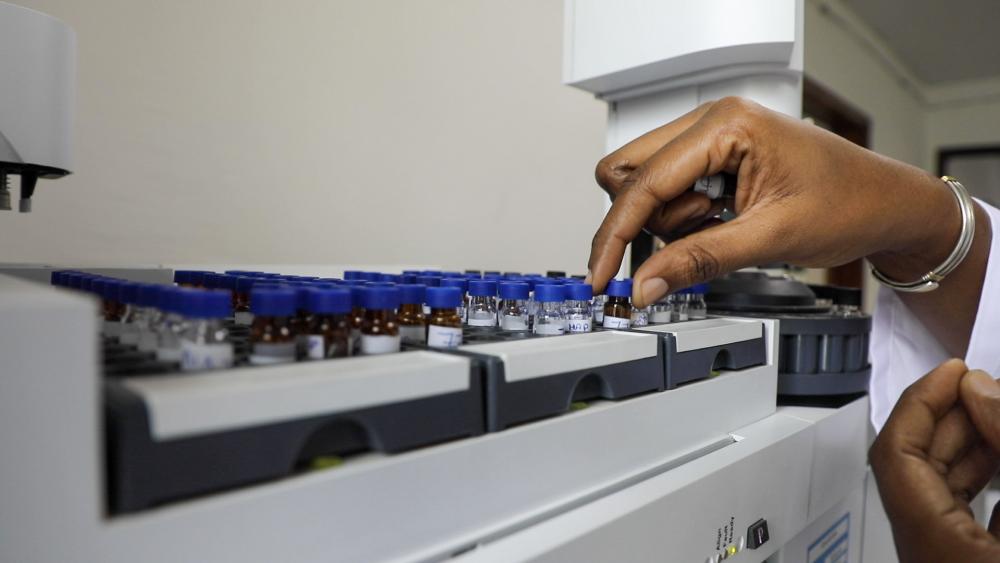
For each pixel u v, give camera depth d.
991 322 0.62
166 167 1.06
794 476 0.55
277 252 1.22
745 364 0.58
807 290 0.77
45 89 0.52
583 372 0.41
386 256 1.43
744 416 0.57
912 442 0.47
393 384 0.30
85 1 0.94
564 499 0.39
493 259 1.70
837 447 0.64
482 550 0.30
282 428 0.26
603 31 0.79
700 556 0.42
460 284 0.51
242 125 1.15
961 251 0.60
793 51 0.71
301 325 0.35
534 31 1.77
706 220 0.60
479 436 0.34
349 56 1.32
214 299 0.29
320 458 0.29
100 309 0.40
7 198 0.57
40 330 0.21
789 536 0.55
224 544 0.24
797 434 0.55
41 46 0.52
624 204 0.51
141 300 0.33
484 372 0.35
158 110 1.04
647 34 0.74
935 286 0.64
